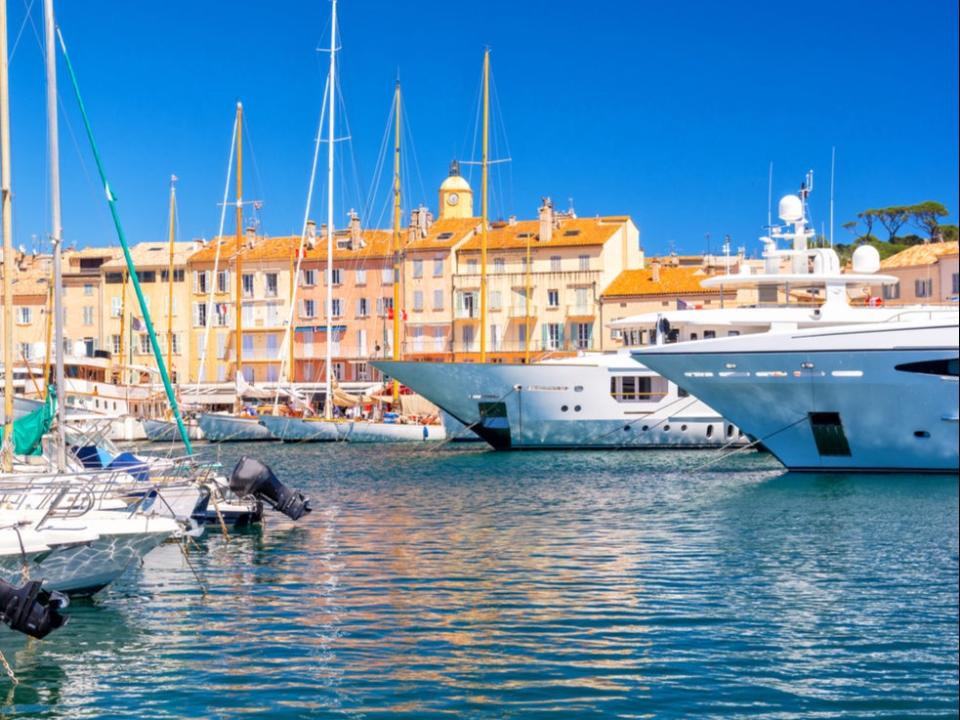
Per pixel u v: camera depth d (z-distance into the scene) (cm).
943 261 8750
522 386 6000
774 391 4475
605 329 10119
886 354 4300
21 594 1880
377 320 10781
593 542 3119
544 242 10375
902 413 4341
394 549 3030
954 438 4312
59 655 1997
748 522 3438
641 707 1741
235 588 2527
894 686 1838
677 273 10169
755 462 5247
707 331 5444
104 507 2564
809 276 5003
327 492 4412
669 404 5944
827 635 2120
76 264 11444
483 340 6888
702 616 2262
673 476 4734
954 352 4238
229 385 9462
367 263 10819
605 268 10244
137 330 11162
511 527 3412
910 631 2147
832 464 4550
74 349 9531
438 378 6075
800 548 2991
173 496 3148
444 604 2367
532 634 2127
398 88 7906
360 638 2102
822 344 4375
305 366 10906
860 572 2673
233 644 2064
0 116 3131
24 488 2380
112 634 2125
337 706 1744
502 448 6212
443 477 4938
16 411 5725
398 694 1795
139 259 11188
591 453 5909
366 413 8988
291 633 2138
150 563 2823
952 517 3475
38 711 1731
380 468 5450
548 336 10294
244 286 11069
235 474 3409
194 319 11081
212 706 1747
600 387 5969
